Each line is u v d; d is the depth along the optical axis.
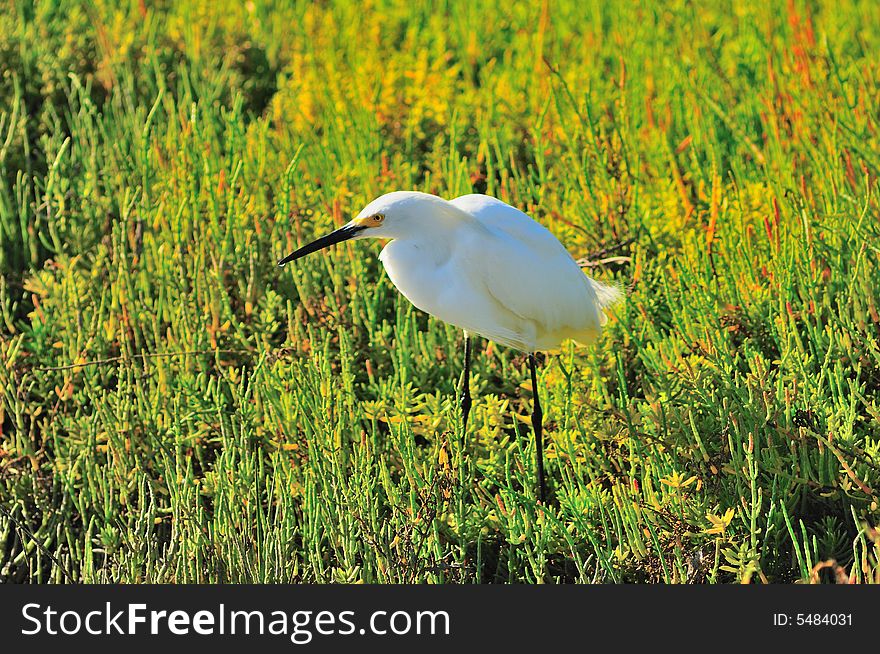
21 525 7.74
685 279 9.21
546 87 13.46
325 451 7.63
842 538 7.08
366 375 9.44
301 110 13.58
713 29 16.09
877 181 10.04
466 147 12.81
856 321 8.70
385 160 11.39
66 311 9.58
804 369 8.02
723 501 7.29
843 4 15.61
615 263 10.32
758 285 9.24
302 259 10.24
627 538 7.07
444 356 9.59
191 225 10.55
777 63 13.39
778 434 7.54
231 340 9.52
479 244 8.09
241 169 11.38
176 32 15.55
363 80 13.71
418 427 8.19
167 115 13.62
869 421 8.09
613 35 15.03
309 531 7.12
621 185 10.70
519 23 16.41
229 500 7.14
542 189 11.15
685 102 12.76
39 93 14.15
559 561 7.59
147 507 8.09
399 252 8.23
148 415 8.36
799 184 10.73
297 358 9.21
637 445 7.72
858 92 11.77
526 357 9.51
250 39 16.02
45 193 12.09
